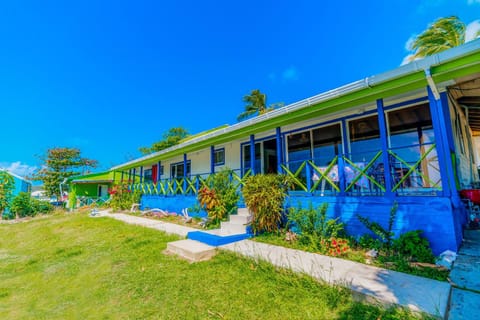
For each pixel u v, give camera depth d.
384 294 2.68
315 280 3.27
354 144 6.84
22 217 16.14
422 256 3.69
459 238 4.18
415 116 5.89
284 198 6.08
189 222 8.61
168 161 15.29
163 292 3.44
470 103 6.55
